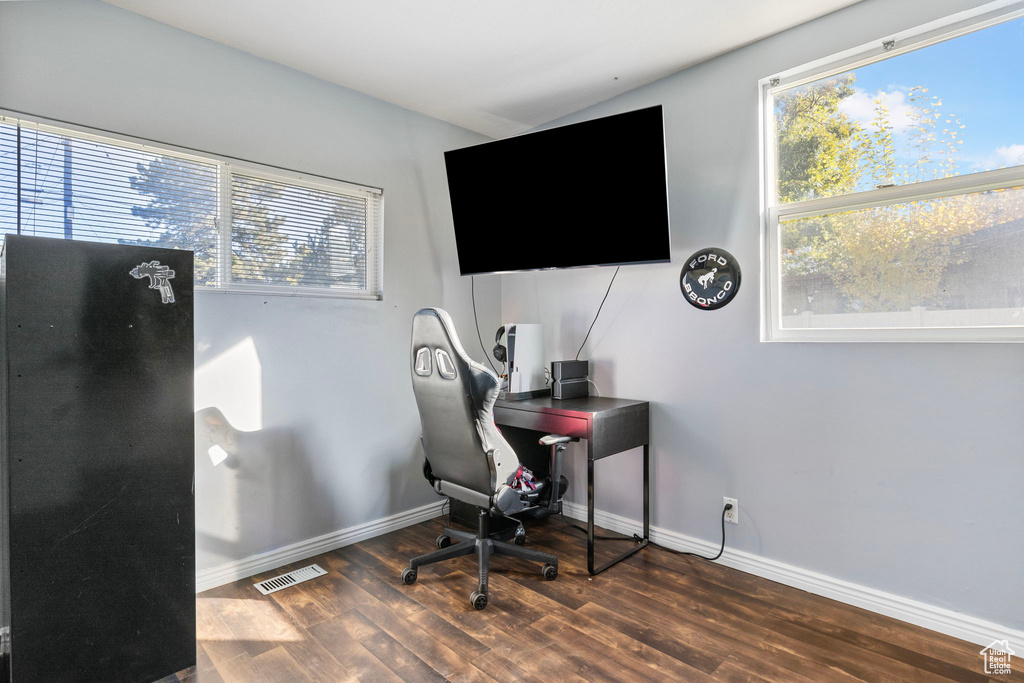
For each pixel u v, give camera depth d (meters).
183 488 1.78
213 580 2.37
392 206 3.05
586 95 2.99
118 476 1.66
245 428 2.47
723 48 2.50
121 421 1.67
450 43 2.42
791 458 2.38
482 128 3.46
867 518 2.17
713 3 2.14
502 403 2.86
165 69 2.23
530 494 2.47
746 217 2.50
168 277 1.75
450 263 3.38
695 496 2.71
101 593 1.64
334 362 2.79
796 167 2.42
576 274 3.23
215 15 2.17
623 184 2.52
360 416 2.90
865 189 2.24
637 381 2.94
